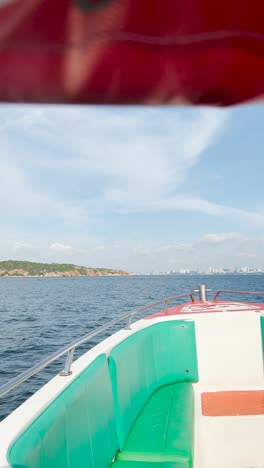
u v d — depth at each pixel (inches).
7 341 669.3
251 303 206.7
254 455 130.2
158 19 27.1
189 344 164.2
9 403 327.6
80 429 75.6
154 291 2404.0
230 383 166.9
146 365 139.2
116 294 2137.1
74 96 29.8
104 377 97.0
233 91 32.1
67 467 66.9
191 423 114.6
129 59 28.9
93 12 25.8
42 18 25.4
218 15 27.4
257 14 27.5
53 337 709.3
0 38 26.2
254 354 168.7
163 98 32.0
